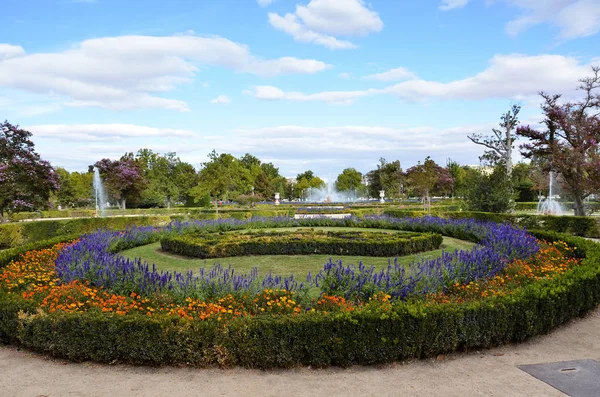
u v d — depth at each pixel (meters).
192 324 4.72
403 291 5.93
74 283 6.43
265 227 18.09
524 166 40.75
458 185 46.72
